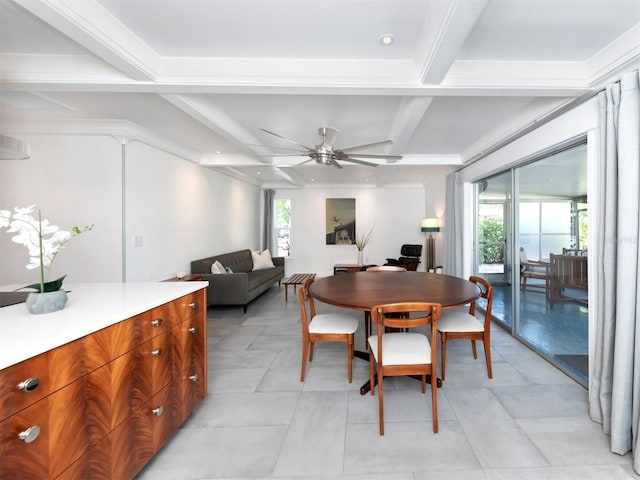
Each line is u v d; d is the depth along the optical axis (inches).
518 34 68.1
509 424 70.7
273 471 57.4
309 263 297.1
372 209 293.4
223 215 218.7
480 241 168.7
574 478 55.2
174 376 66.2
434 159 173.0
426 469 57.4
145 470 57.8
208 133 139.3
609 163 66.9
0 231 119.1
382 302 79.7
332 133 121.3
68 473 40.8
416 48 74.5
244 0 58.2
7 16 62.7
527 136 111.7
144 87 81.7
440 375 94.6
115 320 48.9
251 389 87.8
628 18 62.6
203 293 80.0
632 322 61.1
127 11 61.9
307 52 76.6
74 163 124.2
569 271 98.7
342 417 74.1
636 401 59.1
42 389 37.6
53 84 80.2
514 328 129.6
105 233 125.0
